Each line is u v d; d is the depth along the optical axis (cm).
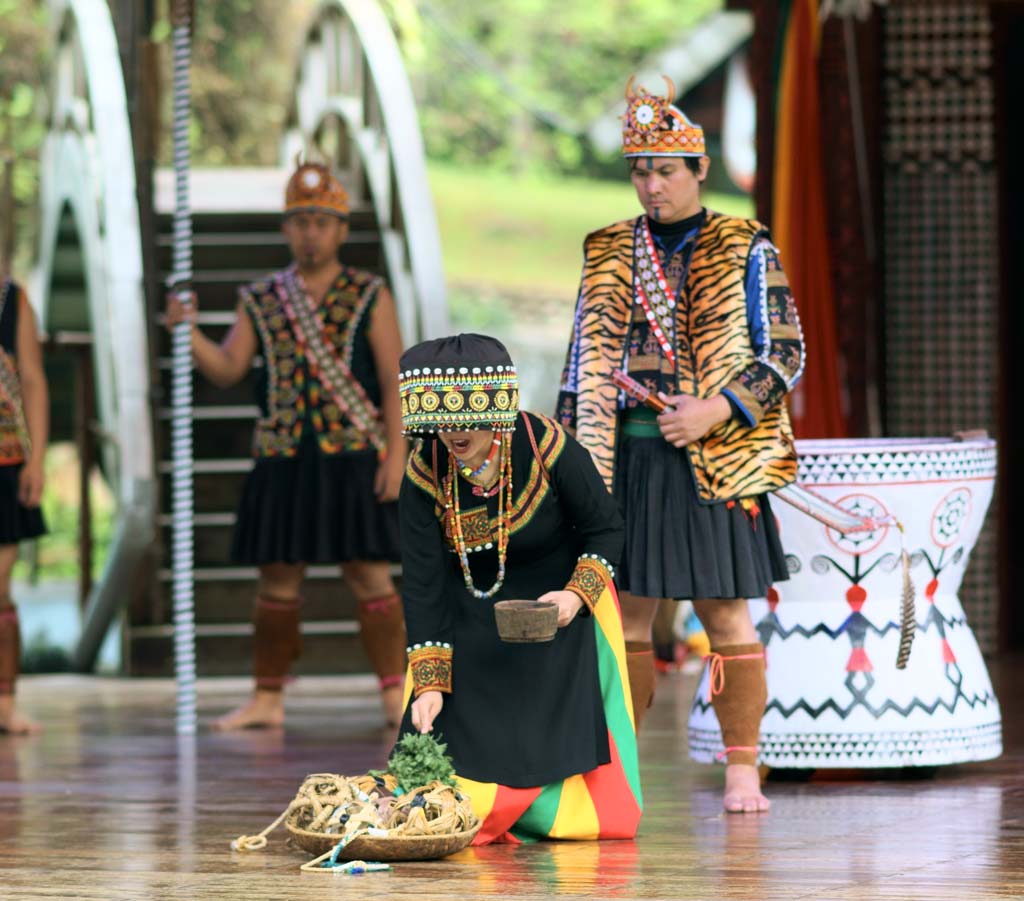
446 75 7831
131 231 2666
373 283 2103
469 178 7700
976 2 2691
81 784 1684
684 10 7906
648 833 1341
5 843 1345
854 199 2534
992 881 1138
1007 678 2477
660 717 2125
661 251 1470
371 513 2092
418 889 1122
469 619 1312
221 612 2808
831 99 2525
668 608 2597
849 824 1378
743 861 1216
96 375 3022
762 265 1451
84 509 3216
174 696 2523
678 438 1405
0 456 2152
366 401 2092
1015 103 2850
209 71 7056
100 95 2762
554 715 1298
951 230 2708
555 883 1138
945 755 1599
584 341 1467
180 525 2164
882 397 2720
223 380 2141
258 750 1933
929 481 1573
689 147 1442
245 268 3238
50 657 3241
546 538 1303
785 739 1594
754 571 1431
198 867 1223
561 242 7294
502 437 1262
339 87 3656
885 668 1595
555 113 7856
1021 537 2902
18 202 6450
